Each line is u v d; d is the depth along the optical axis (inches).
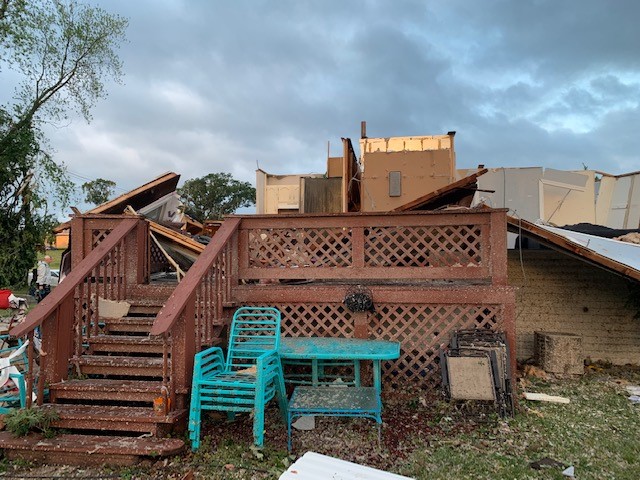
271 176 785.6
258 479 140.1
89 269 197.0
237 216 229.9
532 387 251.4
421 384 217.9
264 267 229.8
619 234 357.4
